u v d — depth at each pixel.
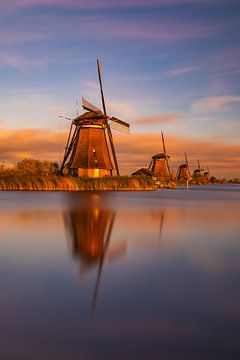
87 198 38.38
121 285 7.92
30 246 11.99
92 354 5.09
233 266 9.70
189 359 4.98
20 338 5.51
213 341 5.45
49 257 10.45
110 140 61.91
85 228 16.23
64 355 5.07
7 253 10.95
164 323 6.03
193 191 76.06
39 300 6.96
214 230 16.28
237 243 13.02
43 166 78.00
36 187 54.38
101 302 6.88
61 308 6.60
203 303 6.91
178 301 7.00
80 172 59.25
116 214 22.95
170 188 96.56
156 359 4.98
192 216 22.56
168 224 18.28
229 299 7.14
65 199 36.12
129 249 11.73
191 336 5.59
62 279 8.30
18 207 26.70
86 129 59.66
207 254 11.15
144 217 21.41
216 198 47.12
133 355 5.08
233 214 24.06
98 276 8.59
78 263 9.77
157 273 8.92
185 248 12.03
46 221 18.53
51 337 5.54
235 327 5.90
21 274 8.69
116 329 5.80
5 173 69.75
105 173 61.34
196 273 8.97
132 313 6.40
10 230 15.47
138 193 54.97
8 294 7.30
